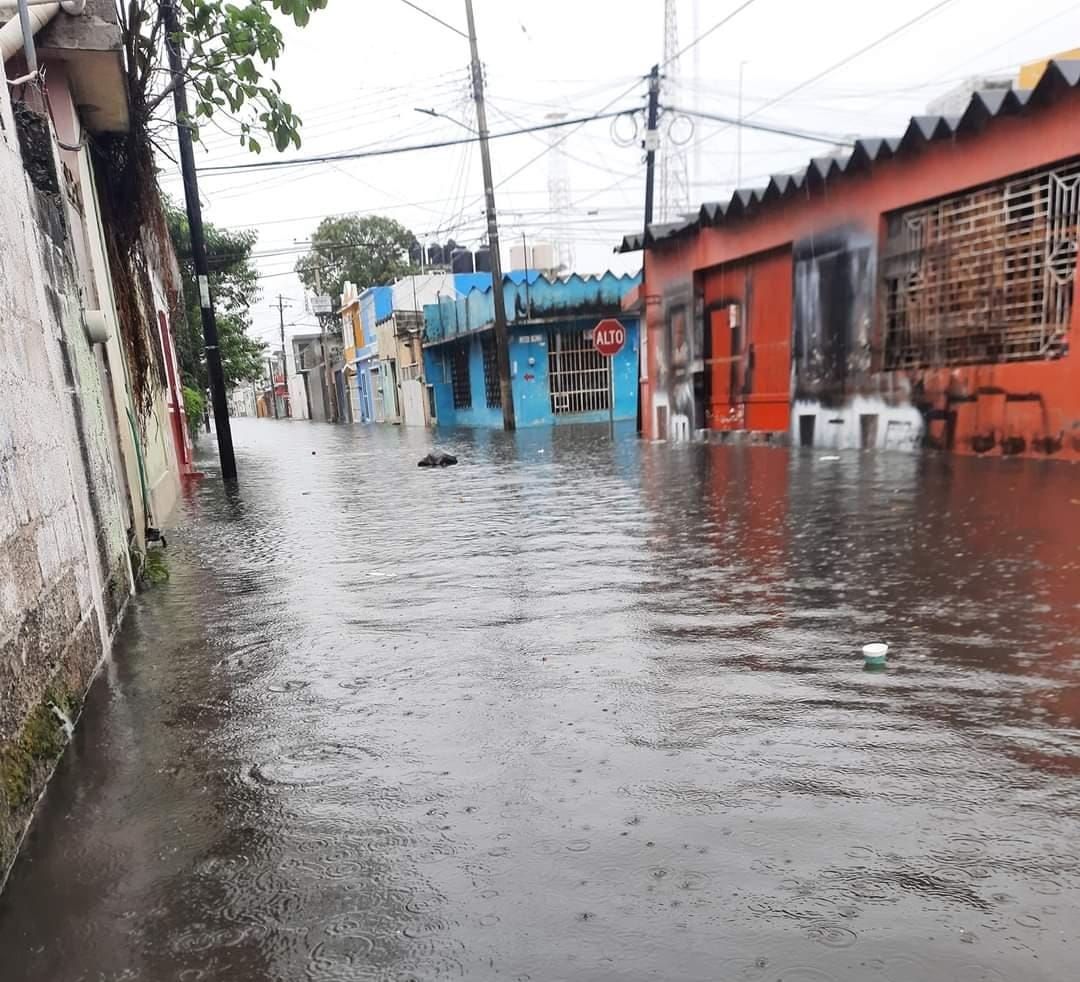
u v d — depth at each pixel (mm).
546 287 25016
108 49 5727
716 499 8430
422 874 2309
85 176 6629
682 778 2754
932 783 2637
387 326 41406
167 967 2000
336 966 1974
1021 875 2164
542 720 3279
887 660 3703
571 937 2021
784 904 2096
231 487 13500
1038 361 8641
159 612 5223
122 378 7039
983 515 6391
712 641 4113
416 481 12555
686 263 14992
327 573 6195
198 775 2953
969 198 9359
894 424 10602
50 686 3174
